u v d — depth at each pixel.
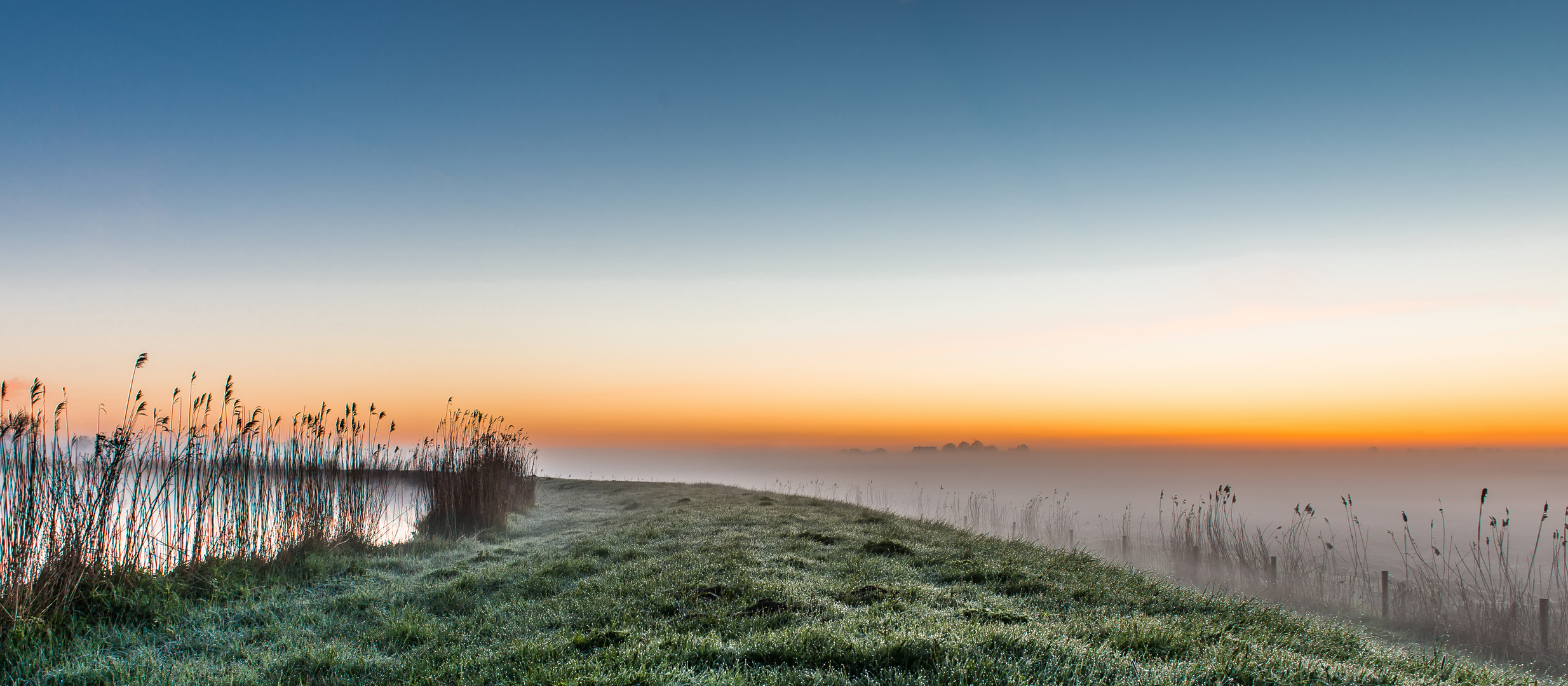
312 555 12.11
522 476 24.86
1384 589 12.38
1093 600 8.71
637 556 11.91
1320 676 5.46
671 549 12.64
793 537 13.57
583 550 12.52
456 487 17.53
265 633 8.39
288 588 10.45
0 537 8.28
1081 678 5.26
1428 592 12.67
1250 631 7.20
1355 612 12.80
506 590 9.82
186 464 10.95
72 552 8.91
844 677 5.31
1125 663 5.58
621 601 8.61
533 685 5.68
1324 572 15.02
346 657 7.22
